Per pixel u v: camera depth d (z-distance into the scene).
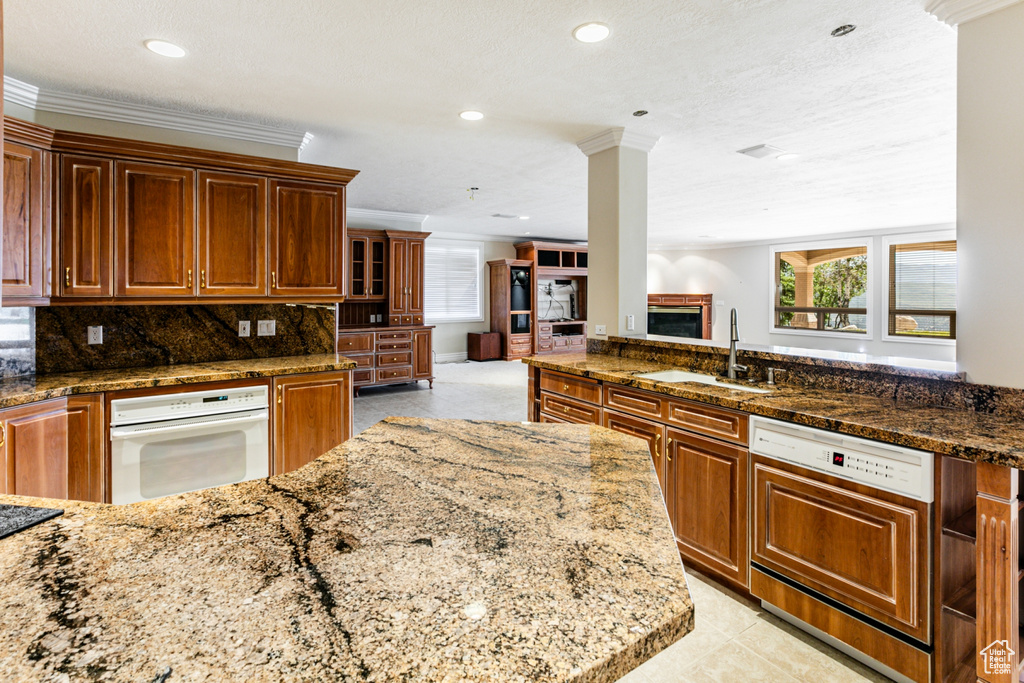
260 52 2.29
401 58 2.36
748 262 9.80
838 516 1.73
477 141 3.62
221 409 2.70
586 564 0.76
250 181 2.96
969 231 1.80
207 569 0.75
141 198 2.69
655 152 3.88
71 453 2.35
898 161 4.15
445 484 1.09
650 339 3.23
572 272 10.02
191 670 0.54
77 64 2.39
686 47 2.27
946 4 1.82
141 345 2.96
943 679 1.54
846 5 1.93
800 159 4.07
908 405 1.95
